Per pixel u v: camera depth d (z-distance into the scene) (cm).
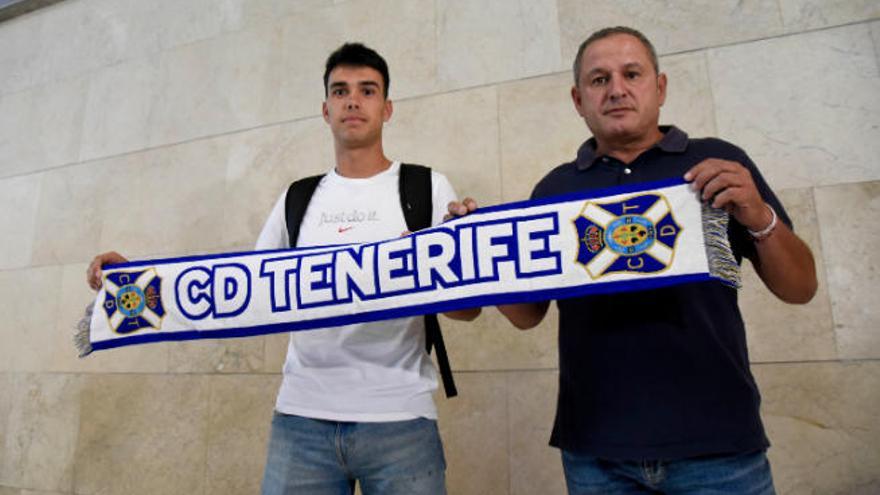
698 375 101
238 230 247
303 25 254
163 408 241
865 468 159
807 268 105
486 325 202
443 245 127
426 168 154
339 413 126
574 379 113
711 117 189
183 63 277
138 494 238
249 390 228
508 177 208
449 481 197
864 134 173
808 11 185
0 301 287
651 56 125
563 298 114
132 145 279
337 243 144
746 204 98
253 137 253
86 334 152
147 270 152
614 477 106
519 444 192
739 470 97
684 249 106
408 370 132
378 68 157
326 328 136
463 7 227
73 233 281
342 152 156
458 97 221
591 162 127
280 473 129
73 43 309
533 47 215
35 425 263
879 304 164
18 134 309
